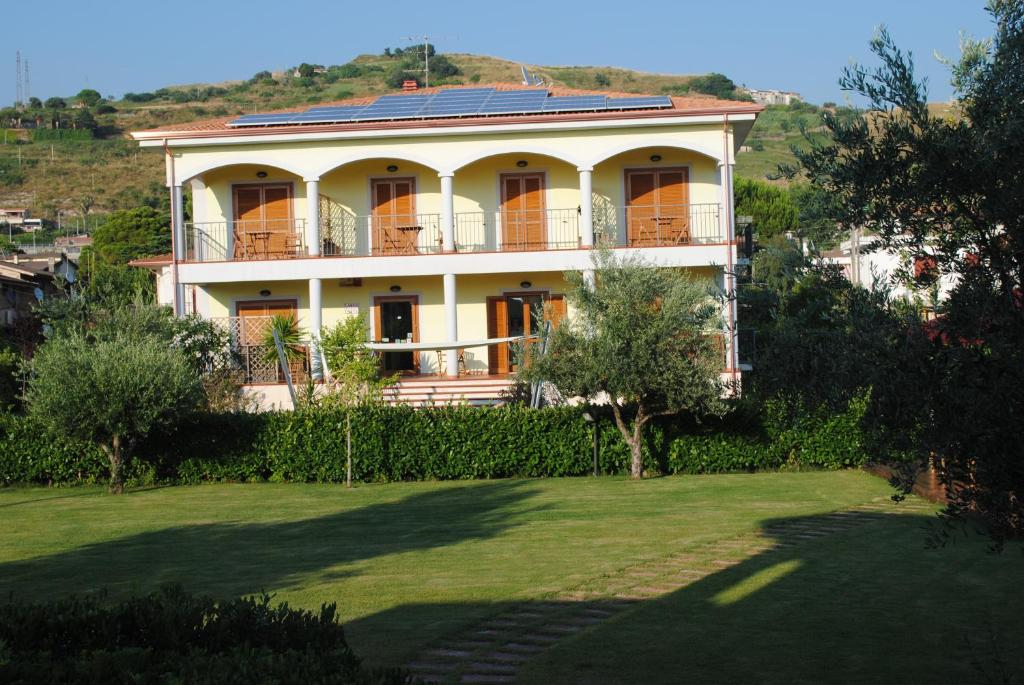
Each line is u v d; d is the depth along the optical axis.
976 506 5.18
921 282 5.61
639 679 8.17
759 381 6.52
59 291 45.94
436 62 132.88
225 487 21.16
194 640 6.37
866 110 5.67
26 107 144.12
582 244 26.22
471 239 28.25
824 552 13.10
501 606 10.48
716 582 11.51
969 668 8.40
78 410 19.73
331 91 139.25
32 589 11.73
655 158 27.91
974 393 5.02
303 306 28.41
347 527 15.93
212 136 26.66
